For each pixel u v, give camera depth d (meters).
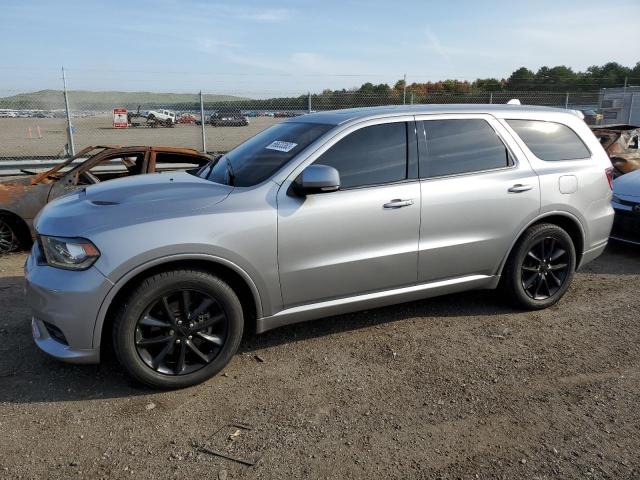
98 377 3.50
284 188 3.53
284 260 3.51
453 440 2.84
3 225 6.45
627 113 18.02
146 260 3.11
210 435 2.88
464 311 4.62
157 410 3.13
